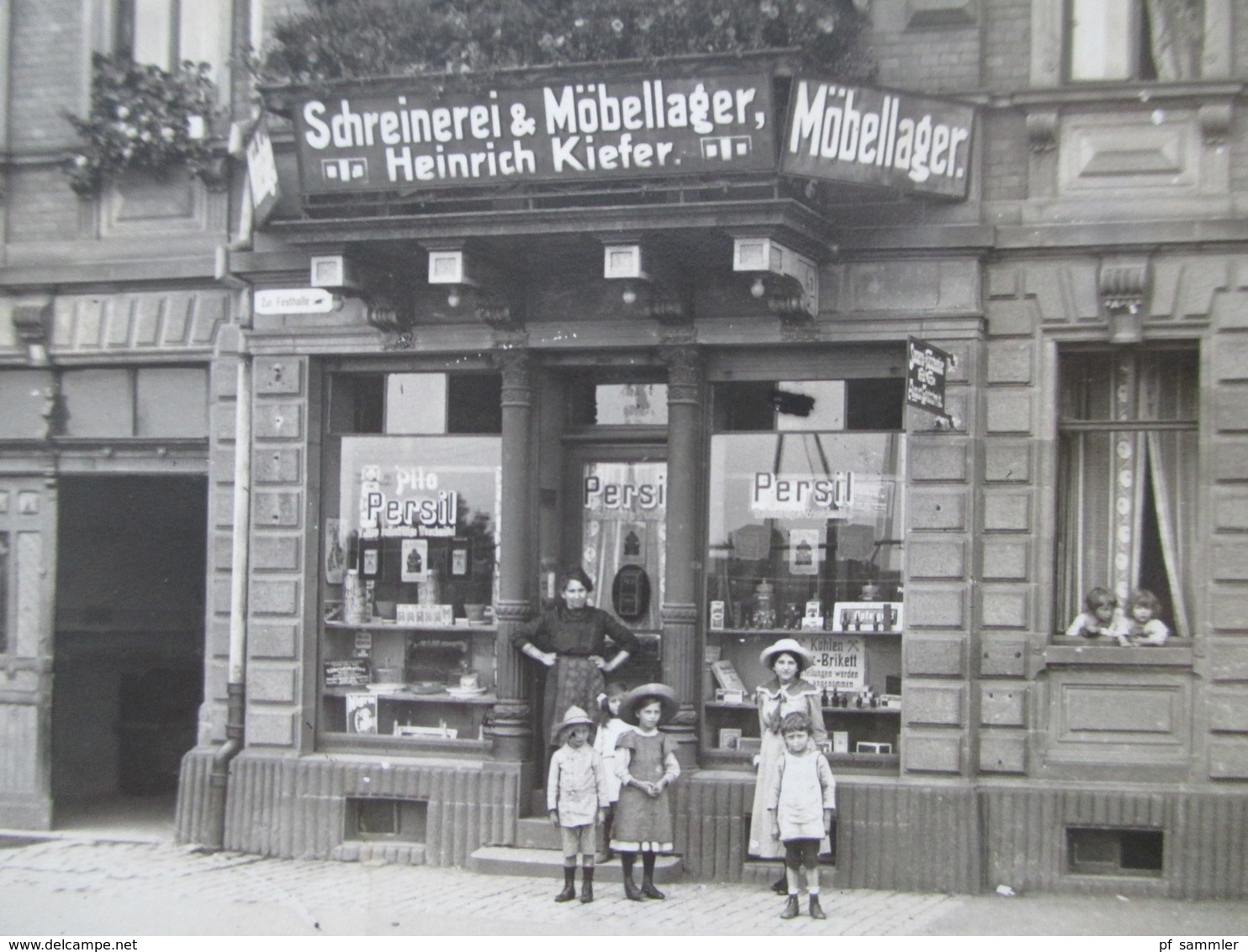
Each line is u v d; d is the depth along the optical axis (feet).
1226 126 32.37
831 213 34.04
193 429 39.68
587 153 32.12
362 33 34.12
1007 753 32.99
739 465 35.73
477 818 35.83
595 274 35.94
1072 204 33.06
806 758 30.22
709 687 35.65
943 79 33.81
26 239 40.65
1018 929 29.30
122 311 39.75
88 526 42.57
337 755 37.50
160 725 45.44
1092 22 33.60
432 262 33.63
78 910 31.17
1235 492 32.30
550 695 35.53
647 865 32.14
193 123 38.86
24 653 40.63
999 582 33.27
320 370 38.32
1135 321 32.68
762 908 31.27
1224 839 31.91
